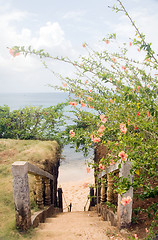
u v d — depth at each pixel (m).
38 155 6.85
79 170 17.89
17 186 3.19
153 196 2.98
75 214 5.77
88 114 4.16
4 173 5.73
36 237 3.10
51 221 4.45
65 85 3.76
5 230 3.19
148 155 2.54
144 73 2.88
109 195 4.11
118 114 2.90
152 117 2.68
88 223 3.90
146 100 2.58
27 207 3.27
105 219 4.31
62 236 3.17
